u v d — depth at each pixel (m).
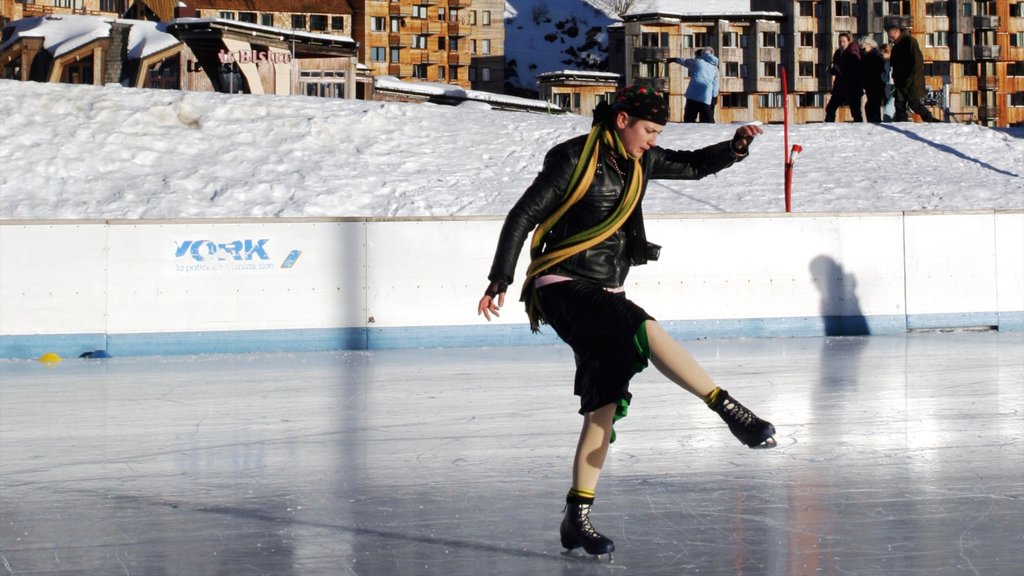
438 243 13.89
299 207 19.73
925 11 90.81
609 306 4.59
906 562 4.77
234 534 5.37
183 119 22.73
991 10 91.06
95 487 6.45
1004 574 4.59
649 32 84.81
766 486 6.24
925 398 9.30
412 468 6.87
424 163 21.97
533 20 105.62
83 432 8.23
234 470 6.86
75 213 19.05
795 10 86.88
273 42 34.81
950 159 23.58
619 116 4.72
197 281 13.47
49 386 10.73
